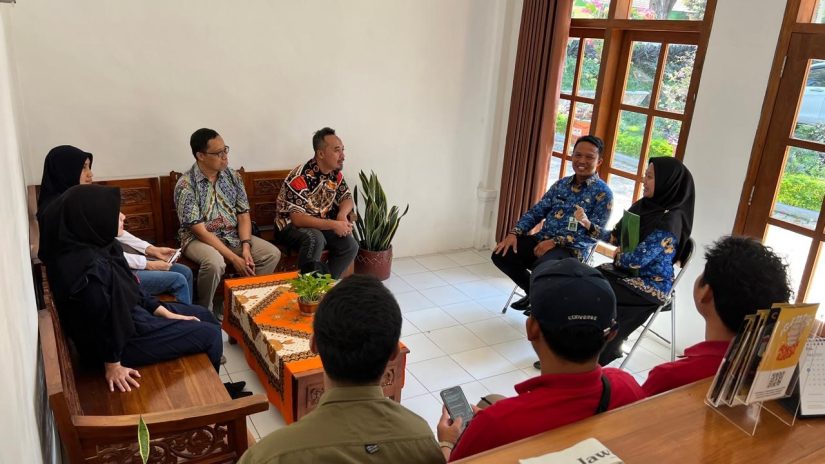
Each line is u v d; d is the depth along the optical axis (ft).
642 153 12.50
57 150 9.16
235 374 9.74
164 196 11.77
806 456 3.22
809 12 9.25
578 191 11.89
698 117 10.78
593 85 13.42
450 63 14.57
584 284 3.94
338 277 12.71
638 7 12.20
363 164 14.34
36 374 5.29
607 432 3.28
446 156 15.38
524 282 12.39
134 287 7.54
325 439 3.51
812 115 9.27
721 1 10.21
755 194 10.12
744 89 10.02
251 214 12.84
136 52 11.18
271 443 3.50
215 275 10.81
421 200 15.43
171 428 5.72
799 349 3.51
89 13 10.59
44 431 5.27
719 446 3.24
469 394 9.64
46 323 6.07
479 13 14.51
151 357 7.59
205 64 11.87
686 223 9.78
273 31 12.34
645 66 12.23
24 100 10.44
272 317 8.96
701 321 11.00
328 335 3.68
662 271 9.69
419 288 13.71
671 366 4.68
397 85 14.08
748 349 3.41
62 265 6.86
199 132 10.94
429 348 11.00
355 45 13.29
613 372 4.45
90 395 6.96
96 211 6.99
